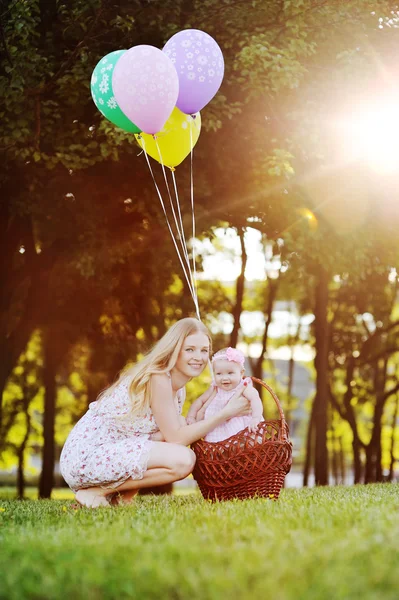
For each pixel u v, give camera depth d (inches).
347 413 808.9
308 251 469.7
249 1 410.0
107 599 106.2
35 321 526.9
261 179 449.1
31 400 850.8
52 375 637.3
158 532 150.8
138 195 460.1
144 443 213.5
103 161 442.6
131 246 474.6
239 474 208.1
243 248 631.8
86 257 456.1
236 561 115.7
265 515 166.6
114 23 398.3
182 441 213.5
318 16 416.2
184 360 218.4
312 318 856.9
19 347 528.7
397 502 199.9
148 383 216.2
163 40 408.8
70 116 408.5
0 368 509.7
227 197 461.7
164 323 620.1
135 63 259.6
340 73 418.9
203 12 411.8
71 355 695.7
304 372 1867.6
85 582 110.9
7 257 500.7
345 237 475.5
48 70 395.2
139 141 298.5
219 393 230.1
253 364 934.4
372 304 773.3
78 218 458.6
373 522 152.7
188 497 277.1
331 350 813.2
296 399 1027.9
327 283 627.5
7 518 200.8
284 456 212.8
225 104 420.8
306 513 169.8
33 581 116.2
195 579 106.5
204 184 443.5
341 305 815.1
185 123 285.6
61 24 421.1
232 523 155.6
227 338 835.4
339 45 437.4
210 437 223.5
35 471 1056.8
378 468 823.1
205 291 753.6
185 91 274.2
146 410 217.3
